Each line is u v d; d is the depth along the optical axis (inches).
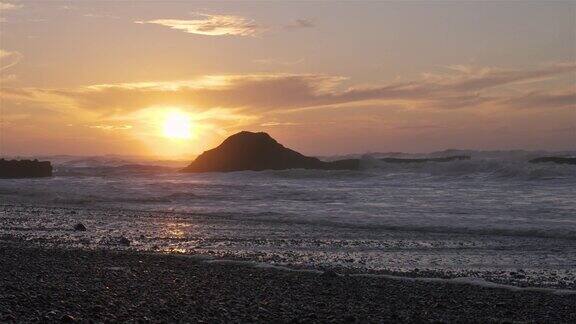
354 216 1373.0
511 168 2364.7
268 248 971.9
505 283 710.5
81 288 559.8
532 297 612.4
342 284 660.1
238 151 3506.4
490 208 1472.7
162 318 442.6
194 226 1245.7
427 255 919.0
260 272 724.0
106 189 2042.3
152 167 3833.7
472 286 674.2
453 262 861.8
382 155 4547.2
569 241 1056.8
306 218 1359.5
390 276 732.0
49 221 1293.1
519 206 1494.8
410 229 1209.4
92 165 4913.9
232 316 462.0
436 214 1387.8
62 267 703.7
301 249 966.4
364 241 1055.0
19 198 1856.5
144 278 647.8
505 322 484.4
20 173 3093.0
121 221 1321.4
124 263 759.7
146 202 1750.7
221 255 882.1
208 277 674.8
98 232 1133.1
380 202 1662.2
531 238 1095.0
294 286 635.5
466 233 1160.8
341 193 1900.8
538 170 2276.1
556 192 1802.4
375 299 578.6
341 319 469.4
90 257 802.8
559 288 679.7
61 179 2706.7
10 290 521.0
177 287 598.2
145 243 1008.2
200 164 3481.8
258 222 1322.6
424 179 2471.7
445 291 634.2
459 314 517.0
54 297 497.0
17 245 932.6
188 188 2074.3
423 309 534.9
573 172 2229.3
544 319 508.1
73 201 1774.1
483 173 2461.9
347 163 3240.7
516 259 889.5
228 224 1286.9
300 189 2044.8
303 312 492.7
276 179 2662.4
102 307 465.1
